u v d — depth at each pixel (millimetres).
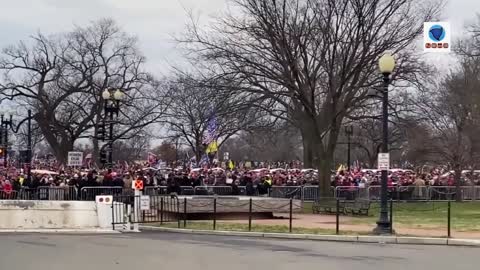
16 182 30906
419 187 36656
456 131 40875
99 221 21656
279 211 26312
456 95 41062
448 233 18156
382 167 18703
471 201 37406
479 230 19953
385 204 18625
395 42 31312
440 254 14430
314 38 30844
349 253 14367
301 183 37656
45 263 11695
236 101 30797
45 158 80812
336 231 18844
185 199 22172
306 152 49375
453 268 11930
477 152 40562
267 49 30750
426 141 40469
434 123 45062
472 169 41844
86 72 67812
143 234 19109
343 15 30625
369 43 30578
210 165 52531
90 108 69188
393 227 20875
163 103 71750
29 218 21016
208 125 33906
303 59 30906
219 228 20516
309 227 20734
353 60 30891
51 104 67000
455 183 38875
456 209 30750
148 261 12211
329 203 29656
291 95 30938
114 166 53688
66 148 67375
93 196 29125
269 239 17953
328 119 32750
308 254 13992
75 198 29094
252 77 30906
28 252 13500
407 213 28016
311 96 31484
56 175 35562
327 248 15484
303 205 30078
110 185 30188
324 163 32750
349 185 36219
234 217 25562
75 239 16781
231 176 36594
